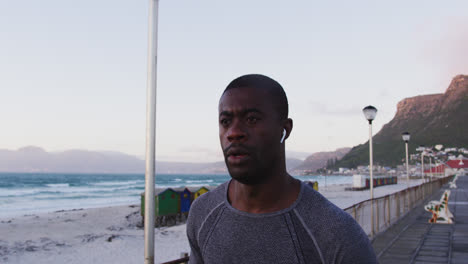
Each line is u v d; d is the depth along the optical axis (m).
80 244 13.85
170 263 2.57
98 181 101.19
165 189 18.33
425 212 15.67
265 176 0.88
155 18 3.91
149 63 3.86
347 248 0.82
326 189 56.88
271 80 0.95
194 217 1.05
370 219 9.58
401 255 7.75
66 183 84.94
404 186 65.62
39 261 11.35
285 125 0.97
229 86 0.92
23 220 21.11
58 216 22.98
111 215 23.41
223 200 0.99
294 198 0.92
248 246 0.88
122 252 12.59
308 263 0.84
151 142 3.74
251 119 0.86
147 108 3.82
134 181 106.38
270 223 0.88
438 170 94.88
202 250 0.99
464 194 28.25
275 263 0.85
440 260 7.38
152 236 3.67
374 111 10.05
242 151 0.85
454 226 11.53
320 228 0.85
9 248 12.98
